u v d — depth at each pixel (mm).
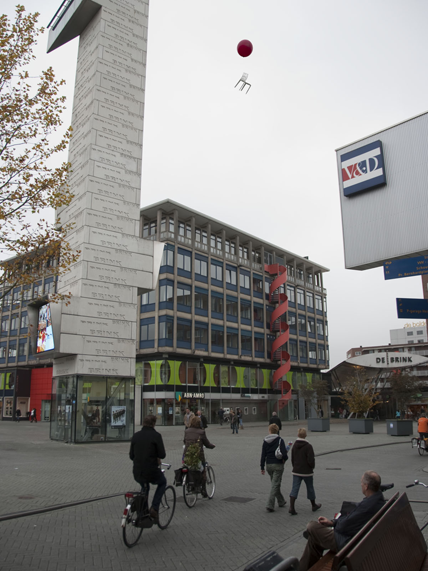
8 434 29266
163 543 7086
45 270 13531
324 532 5078
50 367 55062
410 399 52625
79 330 23969
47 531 7762
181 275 47750
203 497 10023
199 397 47750
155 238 47781
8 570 5844
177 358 46281
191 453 9680
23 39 12102
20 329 58250
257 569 3186
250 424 48000
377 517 4293
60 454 18875
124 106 27344
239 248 58156
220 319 51938
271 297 60625
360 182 16406
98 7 27344
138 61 28391
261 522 8281
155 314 46156
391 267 14703
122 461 17000
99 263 25109
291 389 62125
